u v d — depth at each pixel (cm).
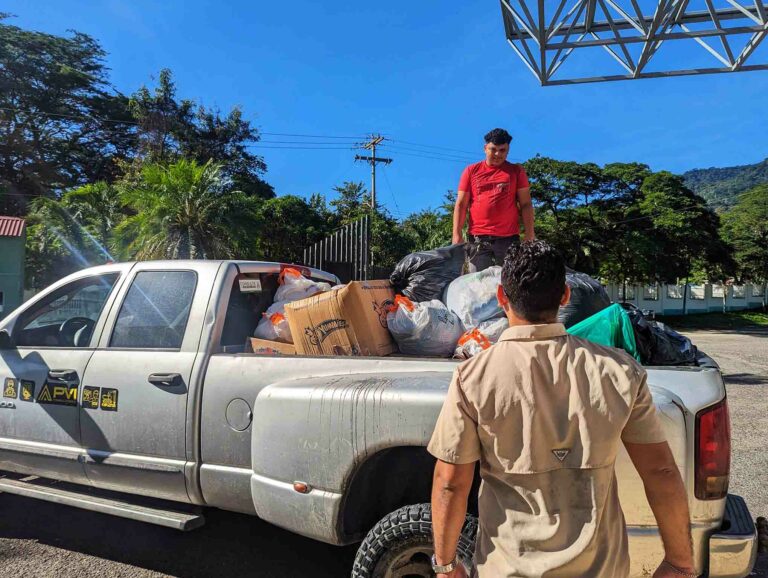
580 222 3064
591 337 279
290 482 273
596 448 154
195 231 1570
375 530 244
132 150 4169
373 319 332
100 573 343
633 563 220
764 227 4856
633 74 1162
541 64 1188
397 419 246
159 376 325
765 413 788
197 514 318
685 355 294
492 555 161
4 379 380
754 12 1091
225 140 3681
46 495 347
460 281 367
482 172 466
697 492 223
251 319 383
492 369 164
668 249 3125
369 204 3709
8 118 3816
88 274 388
